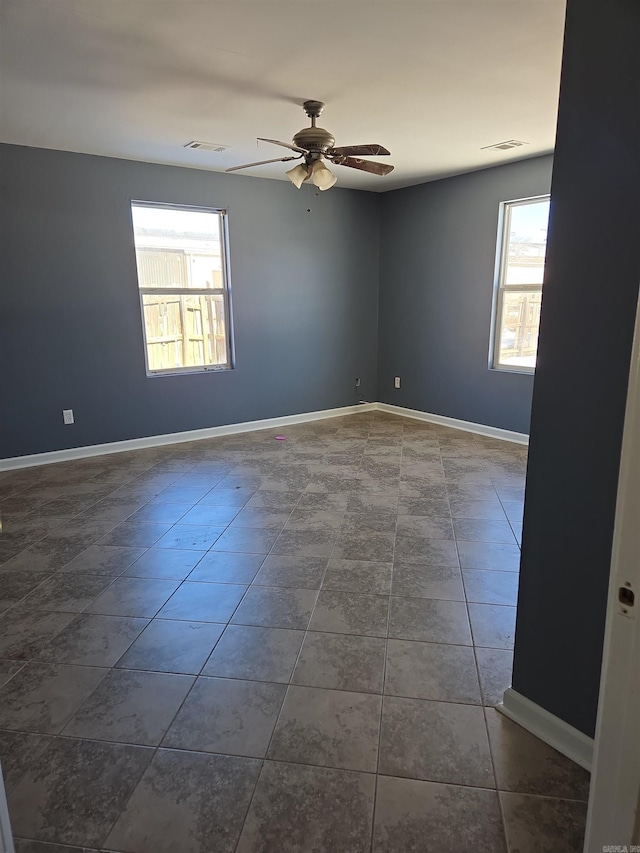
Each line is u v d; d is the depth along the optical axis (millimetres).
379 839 1439
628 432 692
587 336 1478
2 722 1856
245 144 4281
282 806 1538
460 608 2520
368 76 2947
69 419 4863
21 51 2633
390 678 2053
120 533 3373
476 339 5641
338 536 3297
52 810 1534
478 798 1555
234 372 5758
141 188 4891
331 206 6113
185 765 1678
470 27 2414
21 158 4305
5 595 2668
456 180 5555
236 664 2146
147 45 2580
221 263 5566
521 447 5227
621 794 750
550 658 1720
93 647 2260
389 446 5289
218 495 4012
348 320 6520
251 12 2275
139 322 5094
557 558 1651
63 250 4602
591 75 1374
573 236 1470
